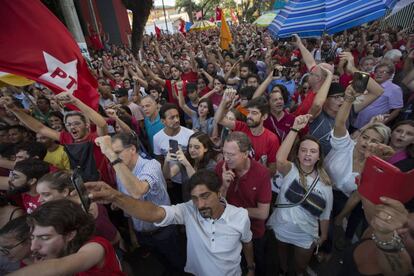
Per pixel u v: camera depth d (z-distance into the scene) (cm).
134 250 352
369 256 152
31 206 252
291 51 1151
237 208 214
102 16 2314
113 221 359
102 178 326
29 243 179
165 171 312
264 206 248
